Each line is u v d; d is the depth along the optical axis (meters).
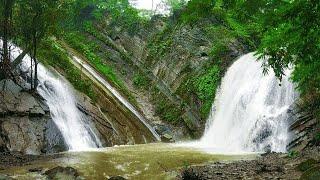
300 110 21.70
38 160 16.48
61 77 27.16
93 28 45.97
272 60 8.55
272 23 7.29
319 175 10.74
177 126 31.50
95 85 29.67
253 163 15.84
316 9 6.73
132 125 28.50
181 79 34.94
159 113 34.22
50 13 20.89
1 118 18.53
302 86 10.36
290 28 7.44
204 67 33.62
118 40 44.19
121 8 48.41
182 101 33.12
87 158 17.44
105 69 38.66
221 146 25.59
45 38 23.86
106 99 28.97
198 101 31.83
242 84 28.30
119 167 15.59
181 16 7.98
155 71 38.59
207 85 31.89
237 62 30.94
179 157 18.81
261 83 26.12
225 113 28.72
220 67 32.56
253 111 25.50
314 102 20.62
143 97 37.12
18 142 18.14
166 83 36.47
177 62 36.47
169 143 27.44
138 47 42.09
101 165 15.75
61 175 12.90
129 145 25.16
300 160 15.66
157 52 39.59
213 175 13.28
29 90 21.23
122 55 42.28
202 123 30.41
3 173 13.34
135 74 39.94
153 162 17.00
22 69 23.94
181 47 37.09
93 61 39.25
